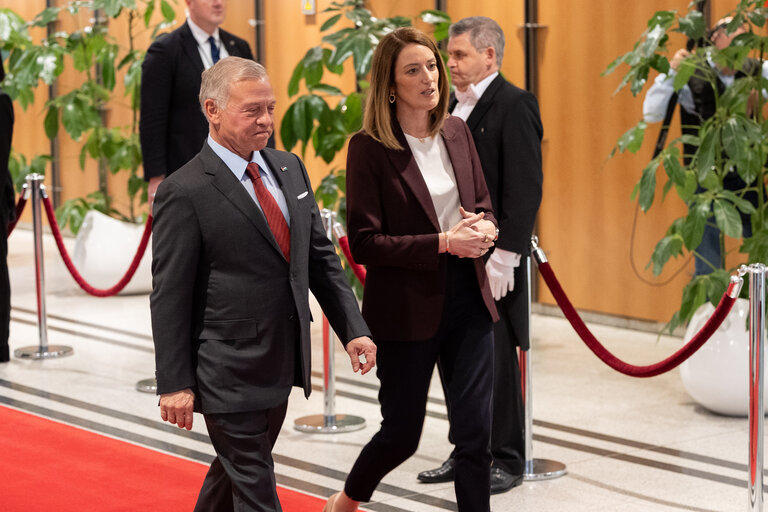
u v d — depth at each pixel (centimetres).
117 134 1323
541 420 776
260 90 422
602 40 1059
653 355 962
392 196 495
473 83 608
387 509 593
